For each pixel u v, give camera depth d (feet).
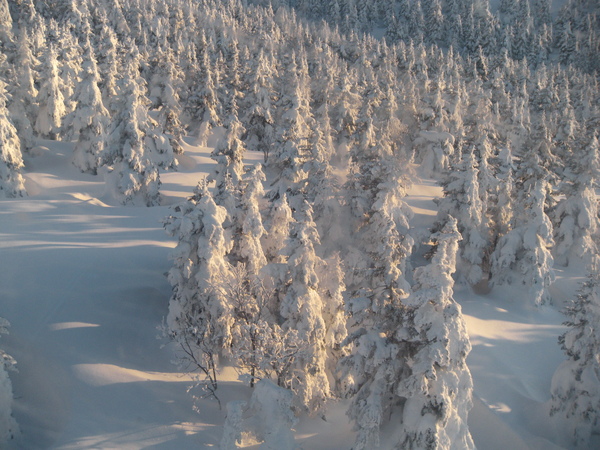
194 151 188.96
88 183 141.28
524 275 110.22
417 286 53.78
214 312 69.97
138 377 68.85
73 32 226.58
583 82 337.72
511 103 260.42
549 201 134.62
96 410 61.41
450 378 52.49
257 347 65.41
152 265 97.04
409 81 238.07
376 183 97.50
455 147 200.44
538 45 461.37
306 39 404.77
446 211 114.52
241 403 55.26
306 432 66.13
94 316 79.36
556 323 106.83
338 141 189.37
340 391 74.38
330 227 98.12
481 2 520.42
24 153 150.41
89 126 147.02
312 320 66.13
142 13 301.02
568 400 72.49
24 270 86.84
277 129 167.63
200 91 200.75
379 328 57.57
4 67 149.18
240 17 461.78
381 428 58.13
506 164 137.28
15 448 55.77
